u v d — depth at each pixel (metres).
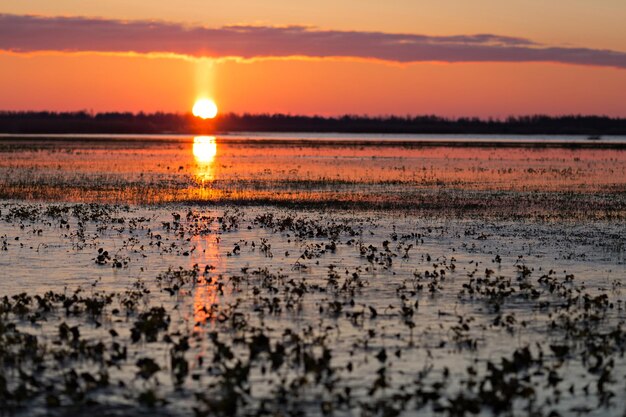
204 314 16.31
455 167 73.69
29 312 16.31
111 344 14.15
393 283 19.83
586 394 12.11
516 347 14.41
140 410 11.27
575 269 22.14
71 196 42.00
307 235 28.00
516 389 11.88
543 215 35.00
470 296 18.39
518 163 82.06
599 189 49.47
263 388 12.16
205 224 30.80
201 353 13.75
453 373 12.93
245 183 52.19
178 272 20.41
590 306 17.31
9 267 21.23
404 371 12.98
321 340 14.26
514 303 17.84
